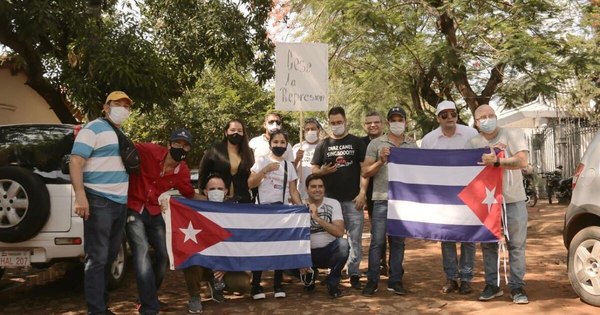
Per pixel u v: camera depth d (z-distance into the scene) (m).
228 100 22.59
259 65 13.97
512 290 6.46
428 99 15.01
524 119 22.84
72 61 10.87
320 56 7.96
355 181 7.29
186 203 6.50
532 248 10.17
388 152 6.85
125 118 5.91
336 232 6.82
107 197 5.64
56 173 6.96
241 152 7.07
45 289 7.96
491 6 13.05
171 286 7.88
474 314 6.06
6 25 9.84
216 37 12.73
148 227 6.29
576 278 6.44
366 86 15.01
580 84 16.78
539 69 12.63
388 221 6.85
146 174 6.15
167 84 11.96
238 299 6.96
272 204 6.95
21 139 7.34
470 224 6.59
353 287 7.38
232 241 6.64
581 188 6.51
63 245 6.50
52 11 9.60
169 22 12.94
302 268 6.95
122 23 11.05
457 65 12.94
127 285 8.04
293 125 23.11
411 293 7.05
